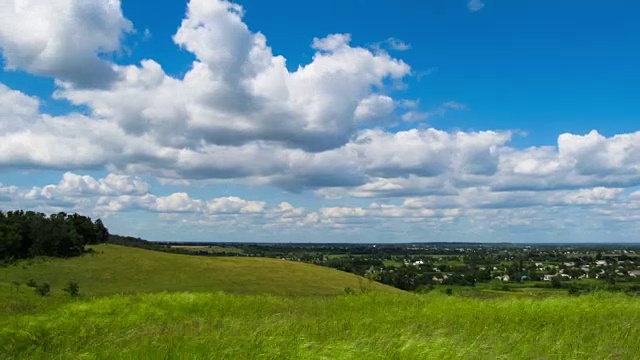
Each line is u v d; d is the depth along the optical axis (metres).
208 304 22.97
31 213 108.94
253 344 10.88
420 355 9.99
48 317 18.16
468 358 10.05
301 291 73.62
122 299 24.00
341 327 14.51
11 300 43.09
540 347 11.18
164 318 18.70
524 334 12.80
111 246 115.56
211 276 87.50
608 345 11.39
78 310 20.34
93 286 85.88
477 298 23.12
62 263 98.25
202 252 164.50
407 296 26.03
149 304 22.16
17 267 93.81
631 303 19.56
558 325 14.82
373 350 10.24
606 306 18.75
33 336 14.12
